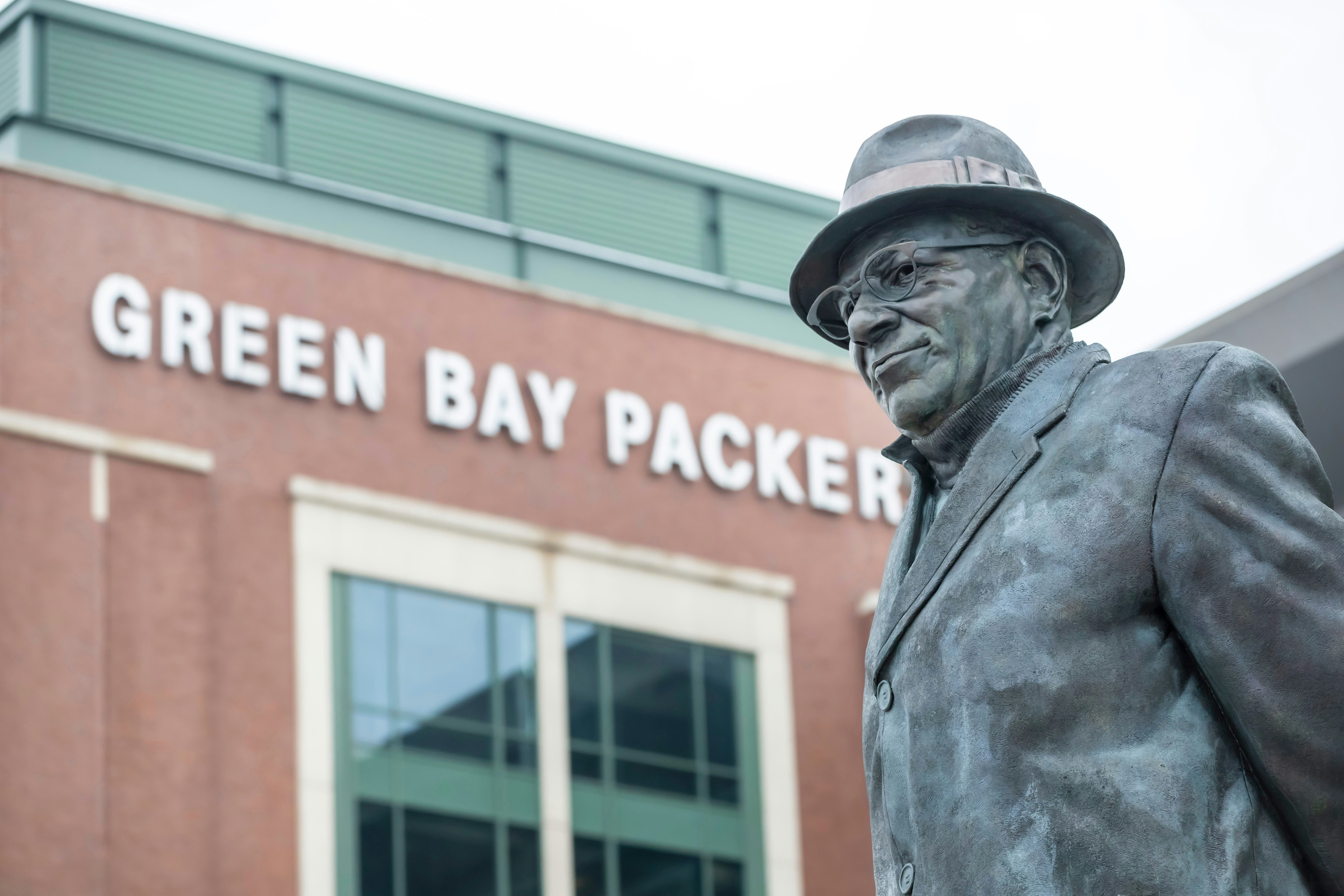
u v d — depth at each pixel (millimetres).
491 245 30656
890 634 3822
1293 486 3617
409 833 26703
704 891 28062
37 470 26156
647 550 29406
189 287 27781
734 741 29000
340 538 27547
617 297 31312
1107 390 3797
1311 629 3516
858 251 4070
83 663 25703
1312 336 10406
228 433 27359
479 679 27766
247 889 25625
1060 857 3492
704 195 32969
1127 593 3619
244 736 26188
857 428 31484
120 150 28734
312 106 31016
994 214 4020
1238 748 3582
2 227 26953
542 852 27312
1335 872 3516
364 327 28703
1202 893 3451
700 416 30531
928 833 3648
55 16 30141
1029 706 3584
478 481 28688
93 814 25203
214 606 26547
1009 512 3754
